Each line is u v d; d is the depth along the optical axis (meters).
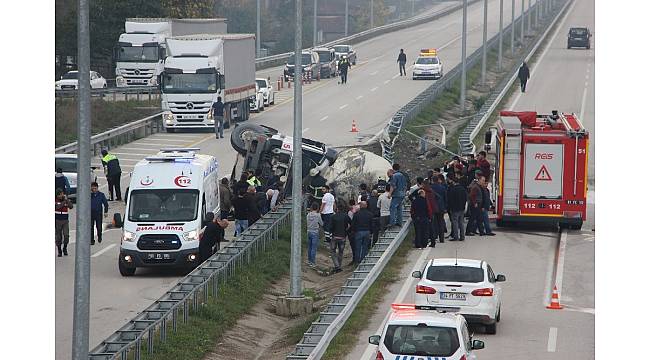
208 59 89.44
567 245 51.69
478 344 29.66
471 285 36.00
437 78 128.25
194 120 89.81
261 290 45.34
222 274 43.62
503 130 53.66
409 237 53.25
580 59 143.12
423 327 28.38
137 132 88.38
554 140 53.47
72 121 87.25
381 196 52.25
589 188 68.94
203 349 36.12
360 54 164.25
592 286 43.88
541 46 162.00
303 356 32.41
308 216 50.84
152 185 48.16
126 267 46.50
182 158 49.78
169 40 90.06
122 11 128.00
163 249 46.34
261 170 59.75
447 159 75.19
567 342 35.66
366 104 106.88
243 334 39.47
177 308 37.22
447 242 52.38
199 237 47.06
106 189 67.19
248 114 97.31
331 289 46.56
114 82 125.19
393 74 136.00
